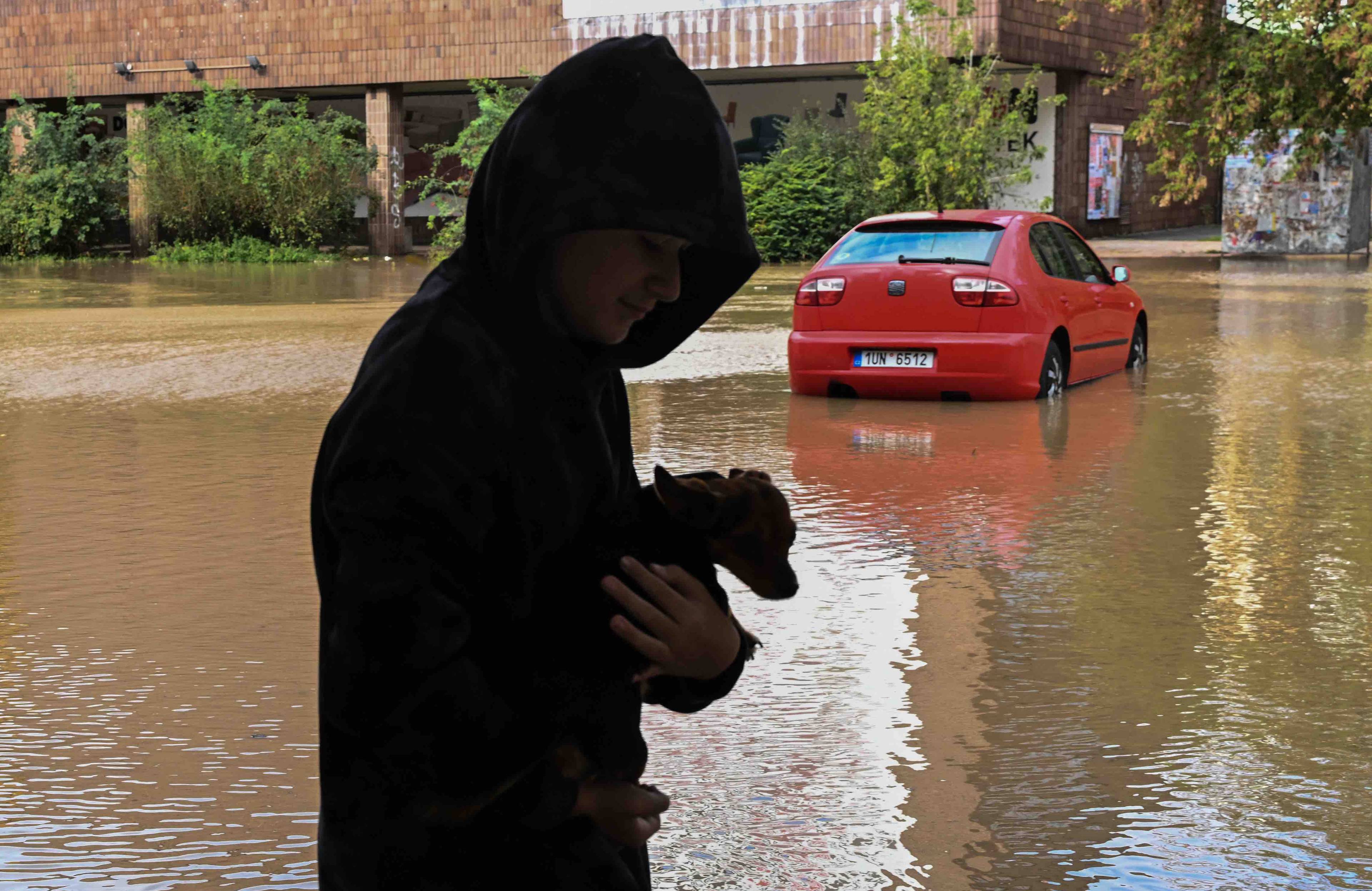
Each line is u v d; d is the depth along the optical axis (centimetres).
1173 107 2558
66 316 2073
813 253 3619
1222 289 2386
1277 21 2311
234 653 488
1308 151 2456
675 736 404
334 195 4119
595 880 169
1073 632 507
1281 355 1416
